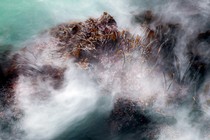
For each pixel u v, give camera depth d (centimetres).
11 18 1159
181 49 1024
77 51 923
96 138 791
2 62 941
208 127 837
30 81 893
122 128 810
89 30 1001
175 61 970
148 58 950
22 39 1065
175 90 910
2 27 1119
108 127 813
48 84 894
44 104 858
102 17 1052
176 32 1090
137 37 983
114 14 1220
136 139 791
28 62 934
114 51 943
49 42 1002
